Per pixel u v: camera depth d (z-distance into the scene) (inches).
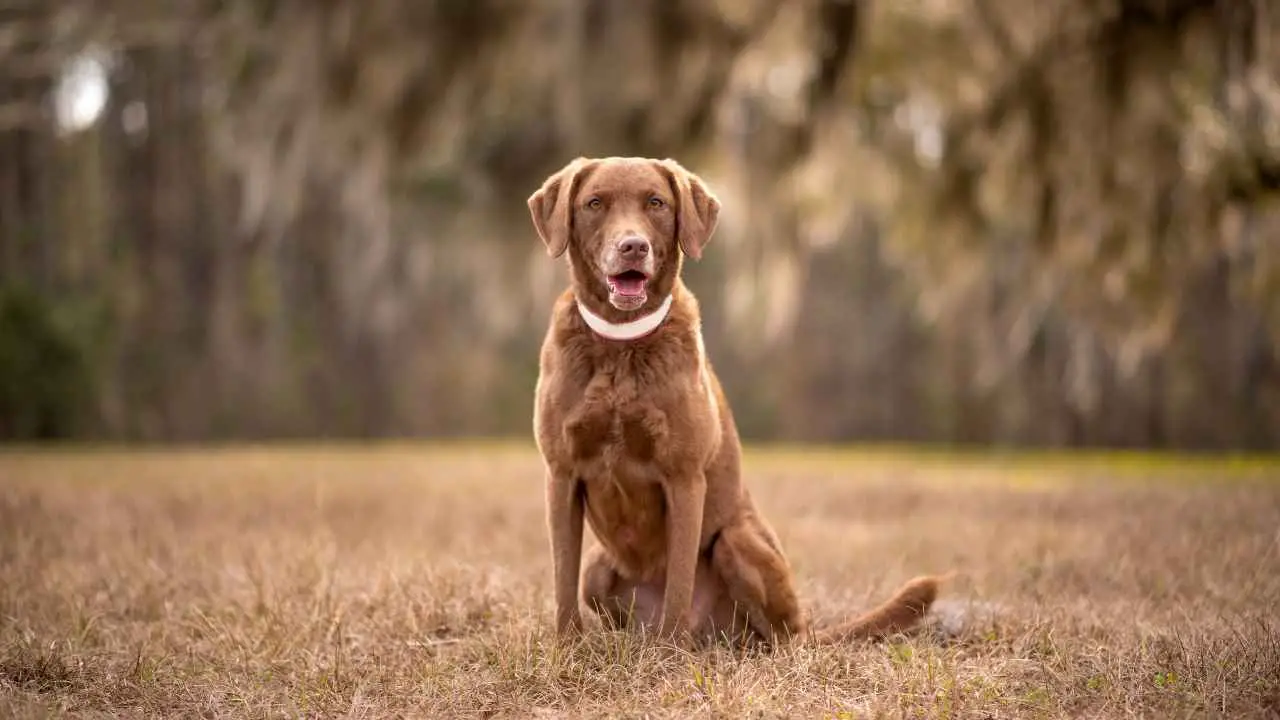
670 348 166.7
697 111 595.2
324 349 1161.4
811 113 599.5
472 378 1254.9
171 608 193.6
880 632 172.2
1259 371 1013.8
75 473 443.8
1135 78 518.6
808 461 631.2
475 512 315.9
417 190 863.7
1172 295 596.7
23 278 1016.2
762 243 634.2
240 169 832.3
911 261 841.5
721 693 137.5
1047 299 714.2
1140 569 221.9
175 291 1101.7
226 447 911.0
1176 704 132.3
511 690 145.6
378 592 192.7
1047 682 144.9
